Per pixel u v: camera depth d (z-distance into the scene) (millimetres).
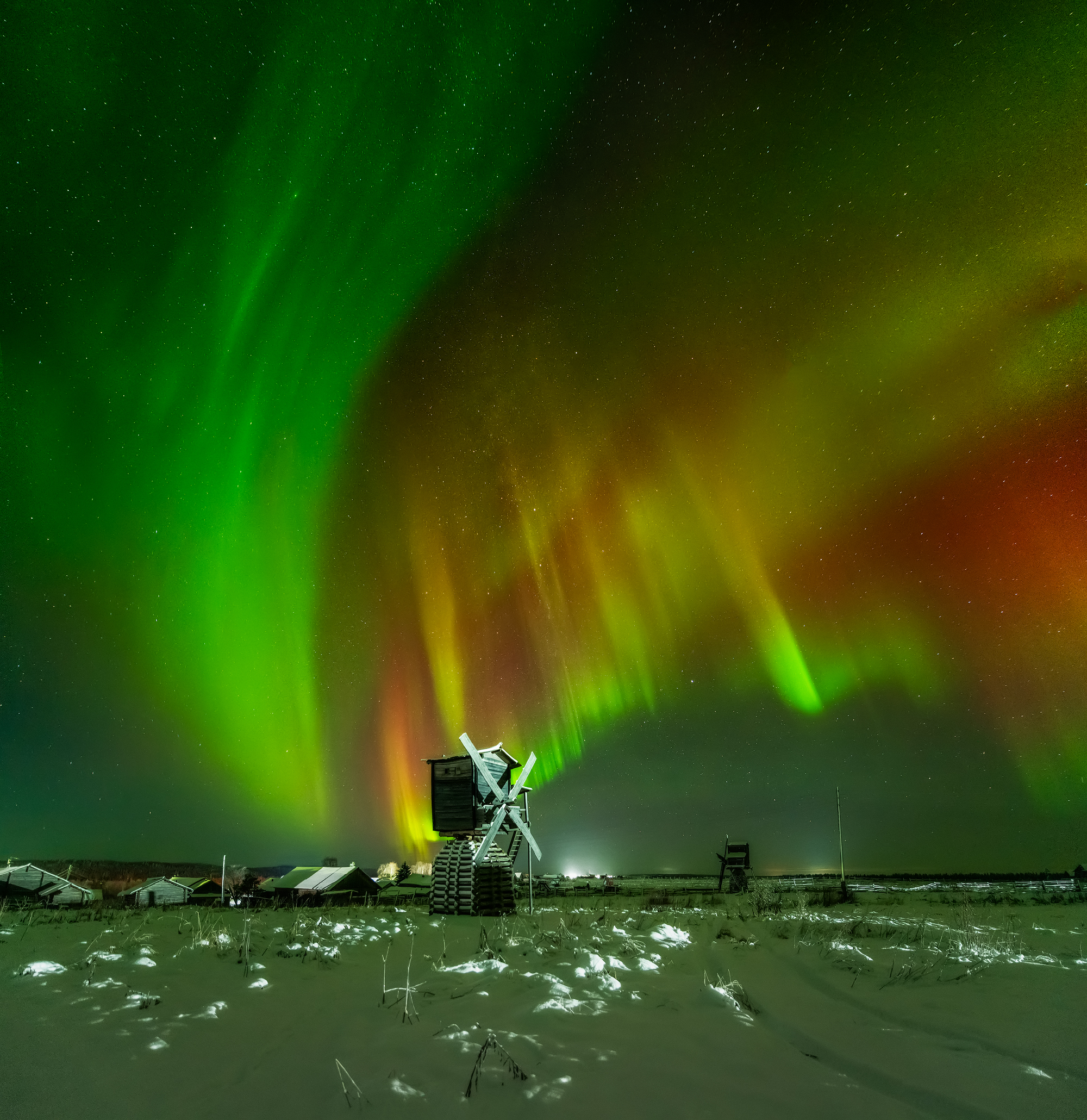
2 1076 4188
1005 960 8797
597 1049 4699
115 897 45062
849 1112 3635
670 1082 4059
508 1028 5234
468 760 18859
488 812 18844
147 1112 3678
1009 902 22266
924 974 7691
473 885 17328
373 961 8766
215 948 9484
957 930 11781
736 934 11539
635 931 11789
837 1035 5184
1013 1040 5078
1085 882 45531
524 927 13031
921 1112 3697
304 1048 4793
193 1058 4566
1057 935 11852
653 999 6324
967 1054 4715
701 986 6926
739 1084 4047
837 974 7727
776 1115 3605
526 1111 3637
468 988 6758
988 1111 3691
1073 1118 3613
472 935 11773
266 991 6762
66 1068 4332
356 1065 4387
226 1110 3701
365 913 17859
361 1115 3609
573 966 7738
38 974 7270
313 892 37750
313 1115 3633
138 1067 4367
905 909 19094
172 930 11984
